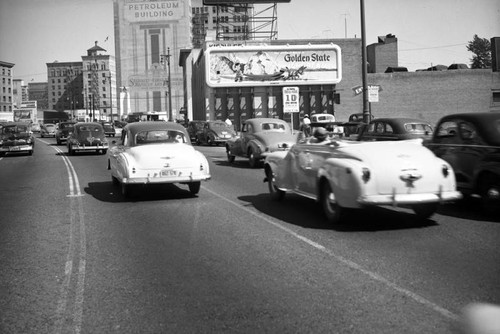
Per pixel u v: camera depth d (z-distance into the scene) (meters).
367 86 20.48
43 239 7.58
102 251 6.73
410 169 7.30
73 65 133.62
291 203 10.34
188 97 85.56
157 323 4.19
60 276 5.64
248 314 4.33
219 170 17.61
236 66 41.41
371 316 4.20
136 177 10.89
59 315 4.45
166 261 6.12
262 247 6.69
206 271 5.66
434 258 5.92
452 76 51.00
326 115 36.06
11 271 5.89
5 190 13.95
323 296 4.73
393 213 8.87
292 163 9.58
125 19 157.25
